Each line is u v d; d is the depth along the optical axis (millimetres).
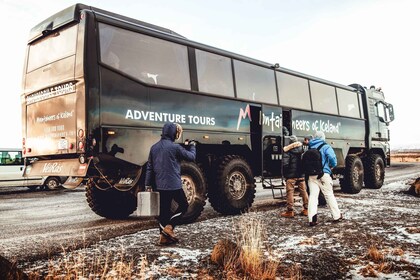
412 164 32188
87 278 3562
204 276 3613
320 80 11414
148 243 5020
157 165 5004
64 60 6156
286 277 3594
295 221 6570
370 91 14258
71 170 5863
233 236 5414
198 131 7285
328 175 6285
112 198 7895
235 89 8328
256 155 8781
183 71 7238
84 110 5676
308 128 10516
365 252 4387
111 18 6266
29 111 6941
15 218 8258
